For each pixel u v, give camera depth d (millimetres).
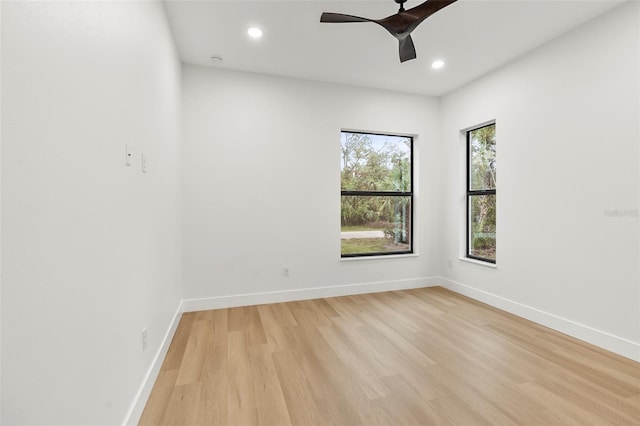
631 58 2141
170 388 1787
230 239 3299
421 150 4113
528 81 2916
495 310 3186
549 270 2717
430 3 1729
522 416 1544
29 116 729
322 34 2633
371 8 2305
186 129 3152
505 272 3170
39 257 766
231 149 3297
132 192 1475
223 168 3271
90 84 1037
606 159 2291
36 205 755
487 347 2322
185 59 3064
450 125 3996
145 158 1703
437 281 4195
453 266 3965
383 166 4105
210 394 1730
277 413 1570
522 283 2979
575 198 2506
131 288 1450
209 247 3230
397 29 2008
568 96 2557
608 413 1563
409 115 4039
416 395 1721
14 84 678
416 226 4141
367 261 3869
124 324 1355
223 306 3268
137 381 1539
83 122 989
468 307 3283
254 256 3387
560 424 1488
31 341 732
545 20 2412
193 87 3176
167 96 2340
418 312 3125
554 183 2672
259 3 2223
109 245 1194
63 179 875
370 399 1686
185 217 3152
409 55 2352
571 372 1962
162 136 2148
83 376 979
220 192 3264
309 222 3602
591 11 2289
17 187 689
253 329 2678
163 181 2182
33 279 743
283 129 3488
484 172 3641
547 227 2736
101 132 1124
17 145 689
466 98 3715
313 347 2324
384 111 3918
